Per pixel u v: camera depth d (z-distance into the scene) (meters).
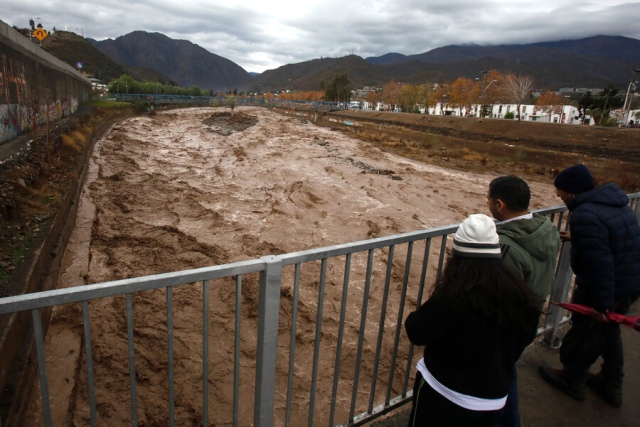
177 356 5.72
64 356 5.62
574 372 2.71
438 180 19.94
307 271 8.52
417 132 50.09
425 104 78.50
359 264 9.02
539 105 63.28
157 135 32.62
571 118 66.81
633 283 2.47
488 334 1.55
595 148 32.59
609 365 2.64
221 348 5.95
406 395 2.55
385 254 9.65
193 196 14.62
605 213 2.38
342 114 76.19
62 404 4.77
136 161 20.88
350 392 5.12
